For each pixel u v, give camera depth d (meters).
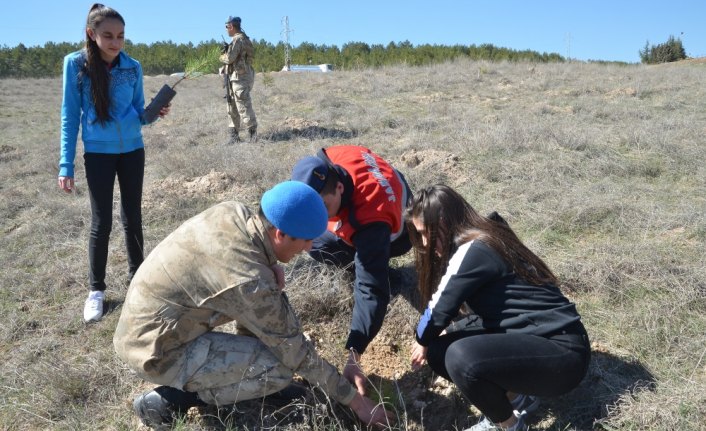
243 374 2.31
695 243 3.76
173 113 10.71
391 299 3.39
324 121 8.47
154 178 6.01
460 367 2.16
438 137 6.79
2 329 3.39
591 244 3.88
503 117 7.82
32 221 5.02
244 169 5.72
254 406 2.57
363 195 2.70
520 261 2.26
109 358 3.06
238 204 2.29
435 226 2.32
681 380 2.53
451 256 2.34
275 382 2.34
